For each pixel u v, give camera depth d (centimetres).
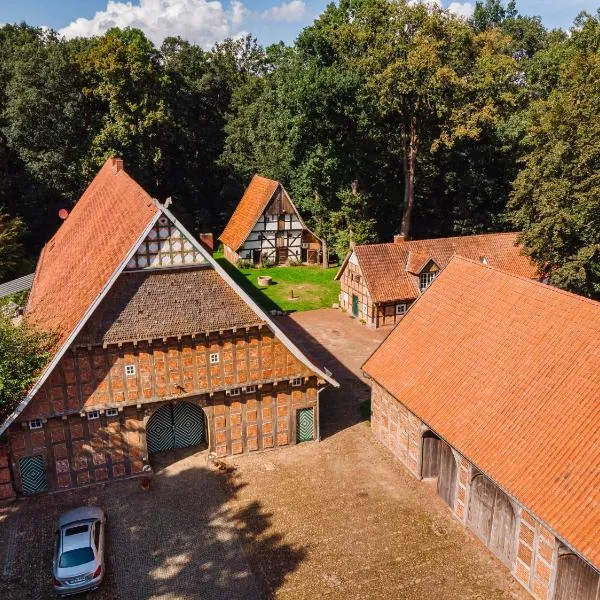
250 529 2217
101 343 2327
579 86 3600
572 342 2052
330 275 5622
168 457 2678
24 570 2014
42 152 5328
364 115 4897
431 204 6100
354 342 4084
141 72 5700
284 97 5169
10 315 3131
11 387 2286
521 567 1917
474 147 5638
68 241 3722
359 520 2261
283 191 5712
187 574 2002
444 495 2353
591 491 1697
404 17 4878
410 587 1934
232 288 2480
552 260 3562
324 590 1930
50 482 2414
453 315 2580
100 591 1930
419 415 2348
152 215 2406
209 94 7300
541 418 1962
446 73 4756
